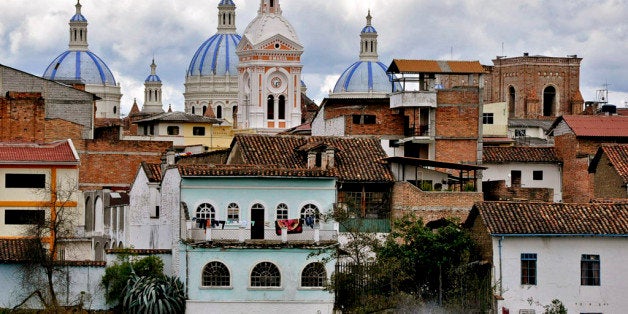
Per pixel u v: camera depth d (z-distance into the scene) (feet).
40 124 445.37
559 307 295.48
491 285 295.28
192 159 382.42
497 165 402.11
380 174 336.29
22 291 303.68
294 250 303.68
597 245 299.17
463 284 296.30
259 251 302.86
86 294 303.68
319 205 313.53
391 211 335.06
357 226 315.37
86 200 381.81
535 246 297.33
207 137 568.00
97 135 521.24
